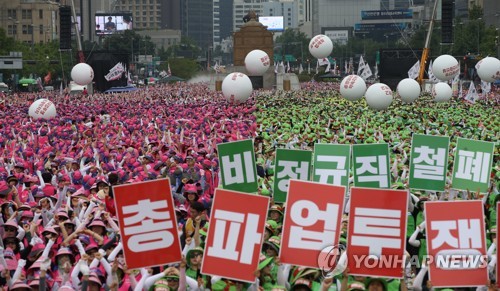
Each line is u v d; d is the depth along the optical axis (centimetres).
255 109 7875
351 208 1811
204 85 16275
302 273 1831
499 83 13625
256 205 1791
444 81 8894
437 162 2523
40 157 4294
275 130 5709
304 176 2481
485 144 2458
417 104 8562
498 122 6281
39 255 2255
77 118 6762
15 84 16612
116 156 4131
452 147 4122
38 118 6431
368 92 7069
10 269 2145
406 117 6675
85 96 10238
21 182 3378
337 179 2436
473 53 15900
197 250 1964
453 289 1902
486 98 9831
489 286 1791
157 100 9600
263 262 1880
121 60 11169
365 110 7556
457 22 18300
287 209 1825
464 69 14375
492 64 7569
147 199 1798
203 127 5972
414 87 7712
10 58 14475
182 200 2844
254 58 9425
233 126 5928
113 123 6300
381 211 1803
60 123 6353
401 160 3622
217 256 1797
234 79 7175
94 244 2161
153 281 1880
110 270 1950
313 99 10044
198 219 2106
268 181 3111
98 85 11081
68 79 19138
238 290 1864
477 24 16425
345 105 8562
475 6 19038
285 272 1880
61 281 2025
